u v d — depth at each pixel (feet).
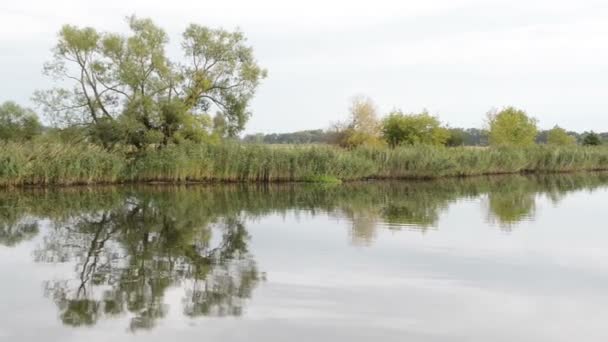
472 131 280.51
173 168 135.03
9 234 64.23
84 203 94.89
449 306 38.14
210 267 48.65
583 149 207.21
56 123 138.10
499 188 131.34
